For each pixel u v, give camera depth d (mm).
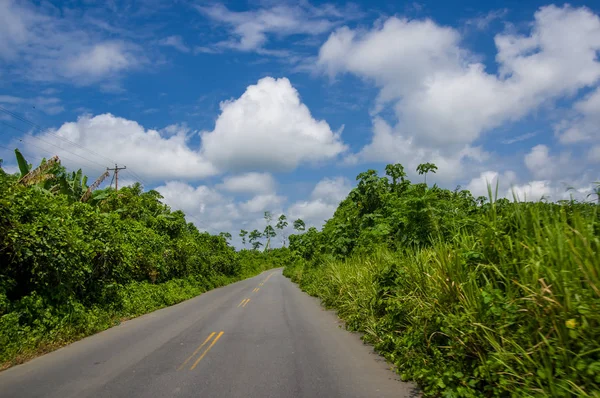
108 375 6531
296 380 6059
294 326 11195
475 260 5730
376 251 12375
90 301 13391
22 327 9047
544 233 4992
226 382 6012
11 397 5551
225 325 11562
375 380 6012
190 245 27938
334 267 16828
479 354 4766
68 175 22562
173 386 5852
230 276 47156
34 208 10922
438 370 5316
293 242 63812
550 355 3924
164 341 9352
